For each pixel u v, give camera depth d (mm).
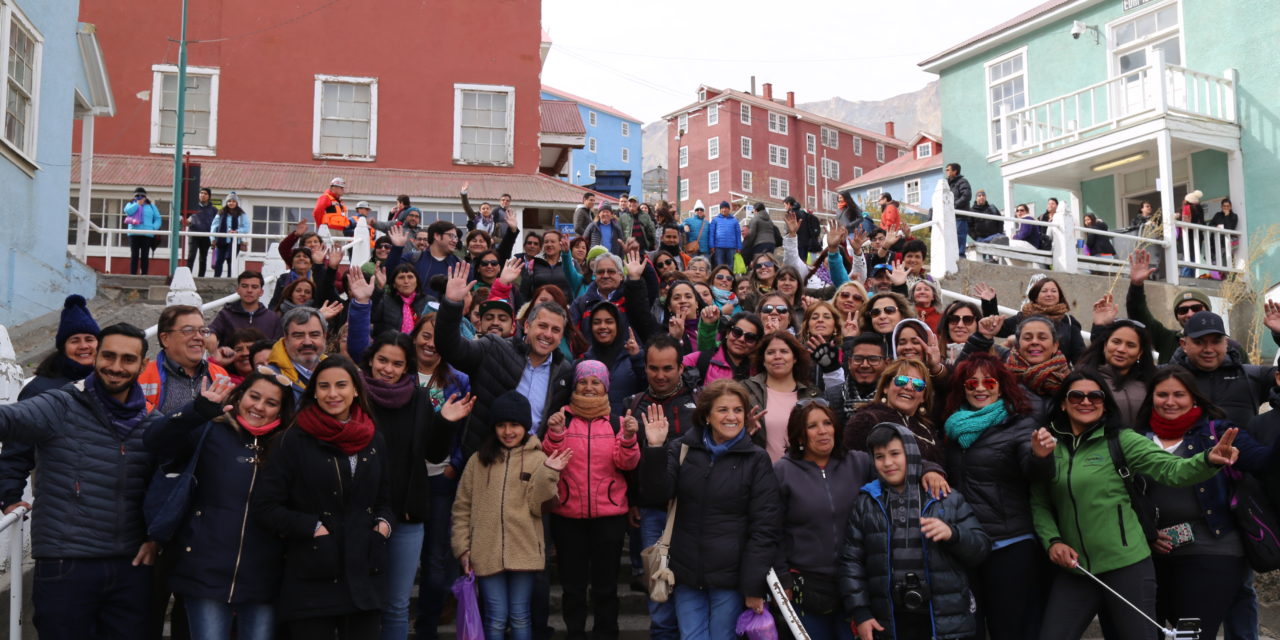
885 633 4223
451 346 5195
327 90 18938
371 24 19203
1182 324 5867
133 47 17969
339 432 4195
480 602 4805
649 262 7820
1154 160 17359
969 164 21641
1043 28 19922
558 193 18641
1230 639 4812
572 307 7250
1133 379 5035
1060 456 4473
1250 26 16328
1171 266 14617
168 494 4086
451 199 18016
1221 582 4391
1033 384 5078
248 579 4082
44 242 10609
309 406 4262
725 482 4543
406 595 4734
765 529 4438
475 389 5410
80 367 4625
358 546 4191
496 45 19688
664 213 13914
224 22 18516
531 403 5465
